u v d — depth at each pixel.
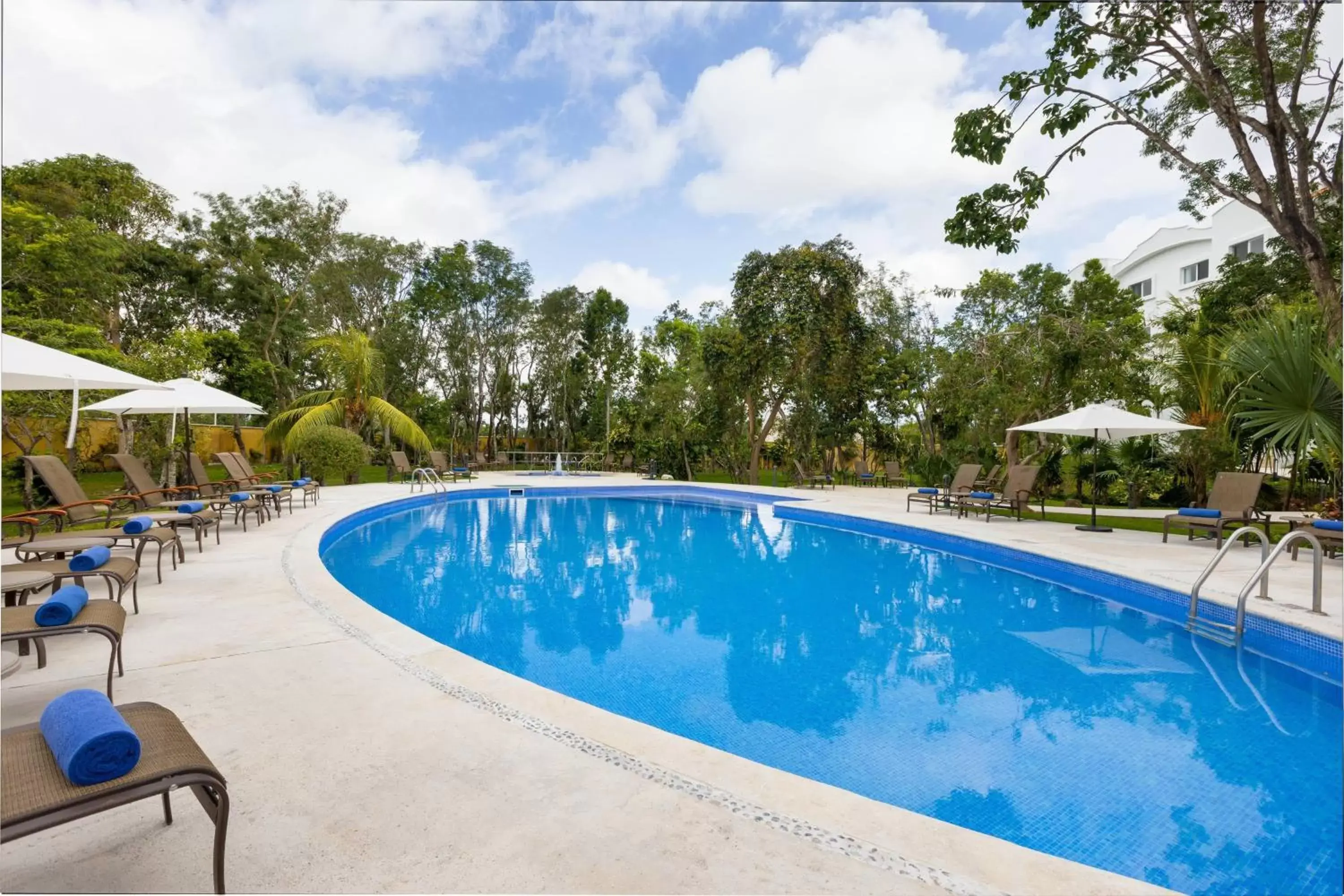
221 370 18.08
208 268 19.08
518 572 6.86
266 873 1.62
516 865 1.66
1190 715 3.32
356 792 2.01
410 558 7.54
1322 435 6.04
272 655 3.29
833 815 1.92
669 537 9.36
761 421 21.25
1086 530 8.55
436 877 1.61
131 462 7.18
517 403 28.61
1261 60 6.41
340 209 21.11
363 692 2.82
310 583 4.84
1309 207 6.52
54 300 11.84
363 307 23.25
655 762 2.22
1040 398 12.86
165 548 6.37
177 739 1.63
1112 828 2.31
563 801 1.97
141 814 1.90
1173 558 6.35
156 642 3.49
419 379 25.41
